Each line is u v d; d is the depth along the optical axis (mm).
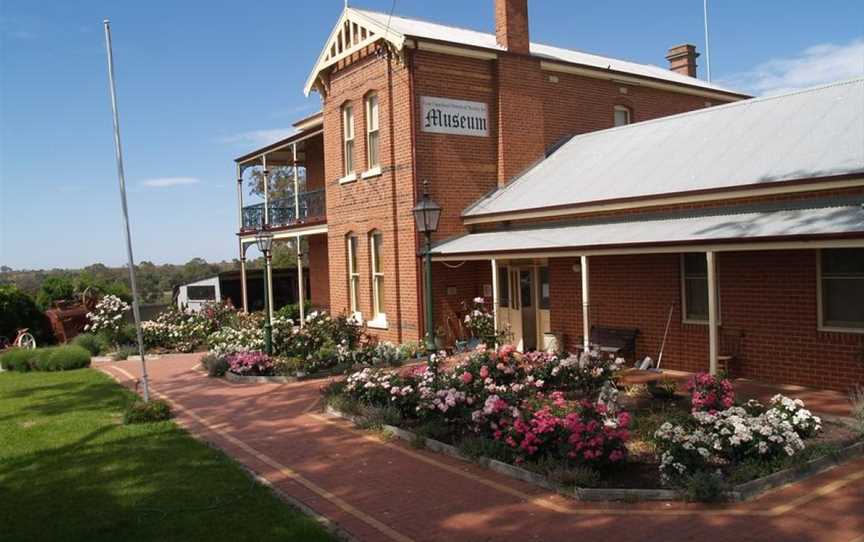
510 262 17297
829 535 5691
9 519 6672
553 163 17875
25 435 10266
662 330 13703
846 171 10477
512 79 18172
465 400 8977
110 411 11969
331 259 20359
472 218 17125
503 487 7199
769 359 11914
